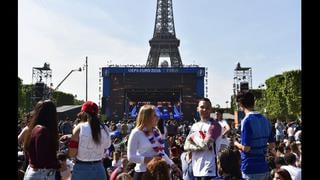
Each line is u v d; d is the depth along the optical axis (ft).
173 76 359.05
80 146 33.73
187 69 358.23
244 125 35.35
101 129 34.81
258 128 35.32
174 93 361.10
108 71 353.31
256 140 35.22
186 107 356.38
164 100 365.20
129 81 355.36
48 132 30.58
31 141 30.40
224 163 28.14
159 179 27.43
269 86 350.43
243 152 35.68
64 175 45.83
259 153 35.42
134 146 34.81
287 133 146.82
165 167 27.76
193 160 39.45
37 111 31.07
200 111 39.68
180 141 93.86
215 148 38.68
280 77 335.47
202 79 357.20
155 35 464.24
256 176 35.12
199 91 355.97
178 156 61.05
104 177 34.55
